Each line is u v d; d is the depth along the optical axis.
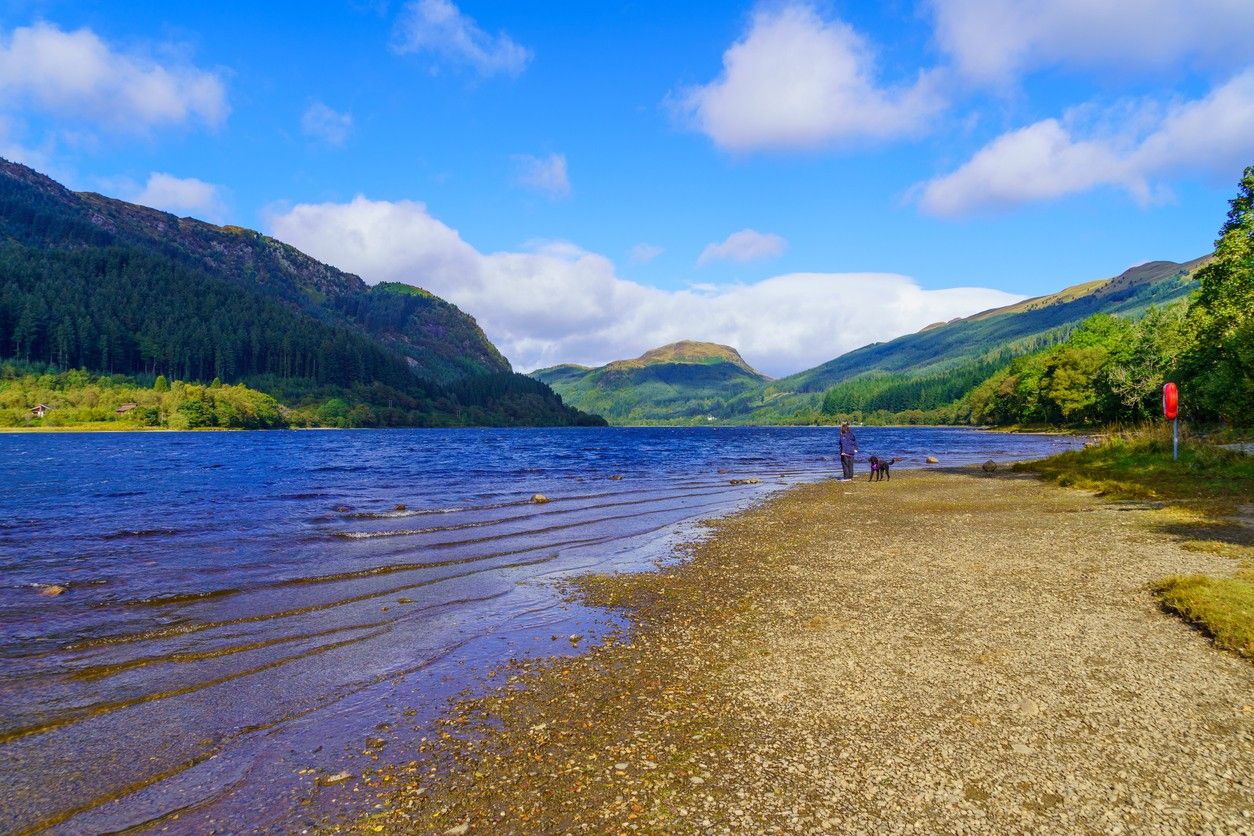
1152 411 77.44
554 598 11.96
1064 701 6.70
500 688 7.80
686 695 7.41
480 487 33.22
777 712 6.83
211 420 148.88
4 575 13.48
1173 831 4.57
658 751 6.09
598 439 127.31
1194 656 7.70
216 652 9.05
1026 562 12.95
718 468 48.38
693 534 18.70
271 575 13.59
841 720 6.55
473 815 5.13
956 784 5.30
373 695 7.62
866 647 8.62
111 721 6.92
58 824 5.09
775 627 9.80
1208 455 24.25
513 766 5.90
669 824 4.91
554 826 4.94
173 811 5.27
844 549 15.65
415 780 5.70
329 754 6.21
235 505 25.42
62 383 162.62
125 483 34.81
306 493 29.98
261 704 7.37
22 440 98.88
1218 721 6.11
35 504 25.69
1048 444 81.06
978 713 6.55
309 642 9.50
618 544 17.31
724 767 5.74
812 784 5.40
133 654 8.95
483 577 13.61
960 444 87.56
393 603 11.58
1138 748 5.71
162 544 17.06
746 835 4.74
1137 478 23.66
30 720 6.92
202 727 6.79
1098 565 12.27
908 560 13.90
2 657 8.78
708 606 11.24
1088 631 8.76
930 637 8.89
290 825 5.05
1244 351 30.06
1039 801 5.01
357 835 4.89
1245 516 15.64
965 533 16.77
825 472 43.34
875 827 4.78
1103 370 91.38
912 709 6.72
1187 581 9.72
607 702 7.30
